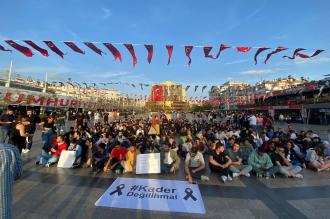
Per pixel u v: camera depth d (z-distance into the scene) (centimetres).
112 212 495
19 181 676
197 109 7231
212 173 830
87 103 3791
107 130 1229
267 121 1970
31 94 2386
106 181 701
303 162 955
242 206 541
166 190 631
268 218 482
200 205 543
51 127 928
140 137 1170
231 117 2845
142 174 786
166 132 1551
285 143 991
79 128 1152
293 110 3834
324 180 762
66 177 732
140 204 539
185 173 812
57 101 2834
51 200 549
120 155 820
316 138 1112
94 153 849
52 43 812
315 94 3572
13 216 465
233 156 862
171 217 480
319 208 533
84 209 506
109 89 5641
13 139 763
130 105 6019
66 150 884
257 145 1145
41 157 877
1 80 2636
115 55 872
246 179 769
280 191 649
